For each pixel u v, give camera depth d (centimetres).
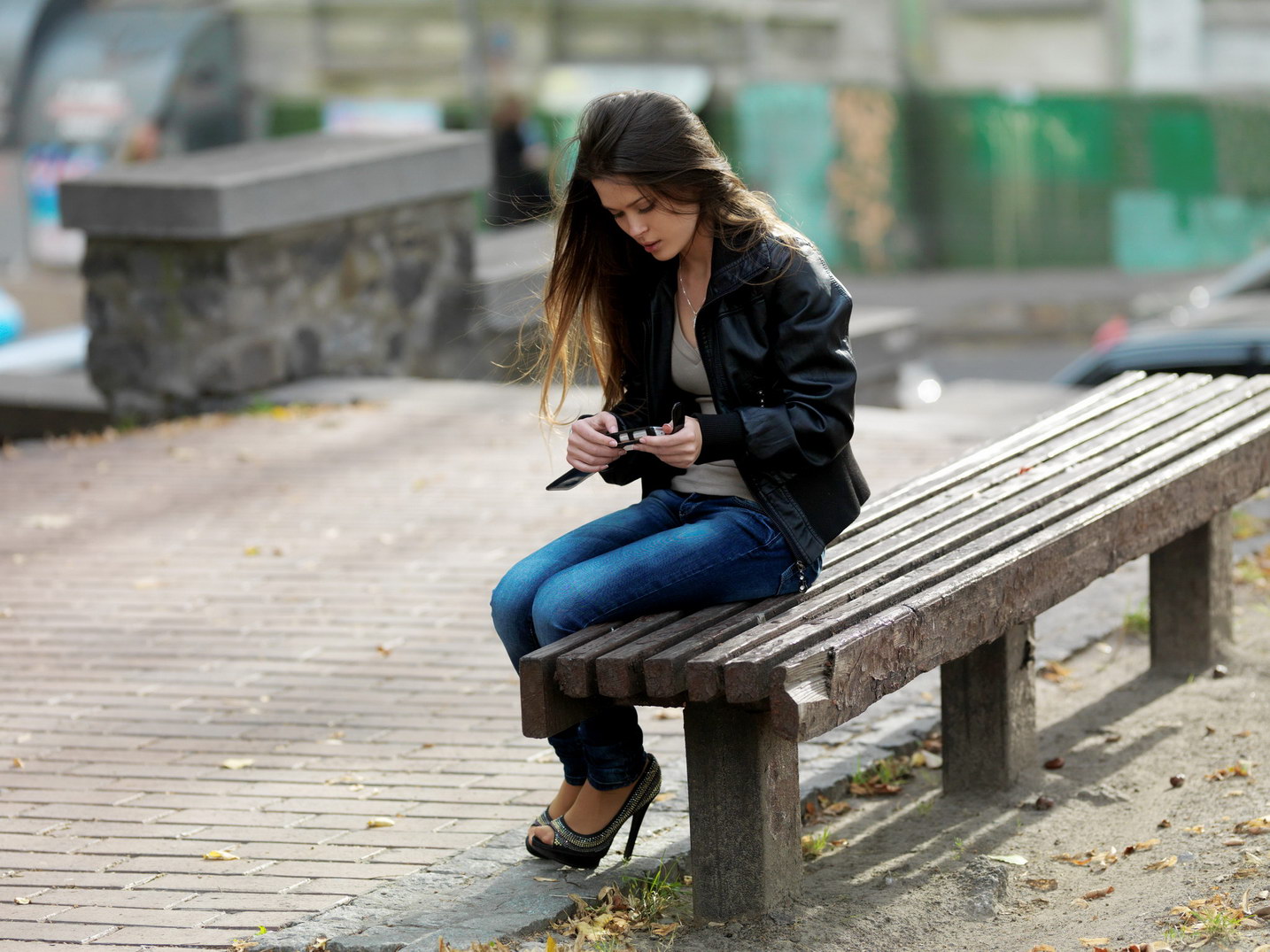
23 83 6003
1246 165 5400
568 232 856
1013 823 975
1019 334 4903
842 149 5716
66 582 1577
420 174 2553
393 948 812
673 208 799
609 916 844
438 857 941
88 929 867
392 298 2570
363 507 1798
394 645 1356
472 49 5966
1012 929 838
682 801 1005
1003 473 1082
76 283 5909
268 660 1334
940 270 5734
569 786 923
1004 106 5553
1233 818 940
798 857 867
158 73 5850
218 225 2234
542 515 1741
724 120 5816
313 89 6075
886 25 5609
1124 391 1312
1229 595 1232
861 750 1084
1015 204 5619
